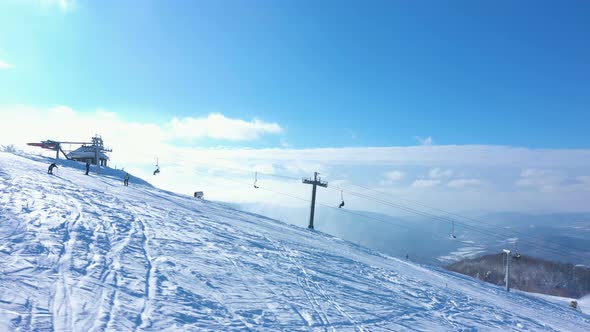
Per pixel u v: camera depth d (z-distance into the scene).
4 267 10.00
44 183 27.59
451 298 20.56
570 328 22.38
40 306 8.41
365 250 34.91
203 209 33.53
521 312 23.56
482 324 16.30
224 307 10.93
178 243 16.94
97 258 12.38
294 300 13.05
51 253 11.86
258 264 16.72
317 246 26.92
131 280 11.17
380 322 12.89
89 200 23.64
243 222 30.53
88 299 9.27
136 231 17.42
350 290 16.28
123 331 8.14
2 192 20.69
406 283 21.45
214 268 14.42
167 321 9.12
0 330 7.09
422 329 13.33
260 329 9.98
